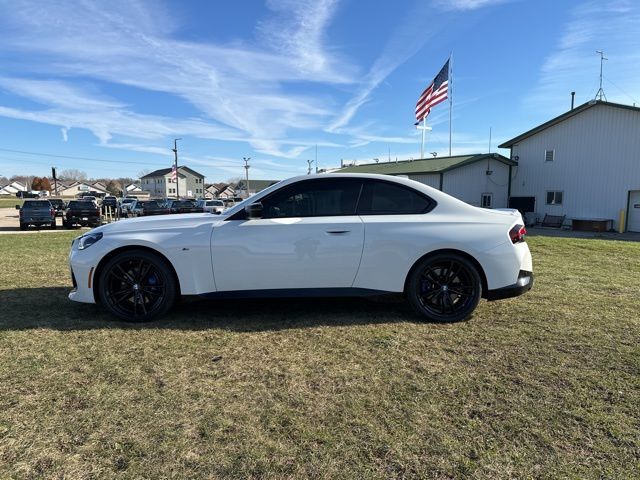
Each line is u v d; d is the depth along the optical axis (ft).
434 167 85.81
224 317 14.26
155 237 13.58
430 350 11.44
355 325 13.48
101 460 6.83
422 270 13.84
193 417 8.09
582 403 8.66
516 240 14.08
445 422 8.00
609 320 13.94
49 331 12.66
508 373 10.03
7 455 6.89
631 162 69.67
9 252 30.22
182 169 347.97
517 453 7.09
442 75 76.23
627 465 6.78
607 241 39.17
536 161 83.41
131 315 13.69
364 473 6.59
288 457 6.95
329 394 9.02
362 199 14.15
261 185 327.67
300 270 13.62
